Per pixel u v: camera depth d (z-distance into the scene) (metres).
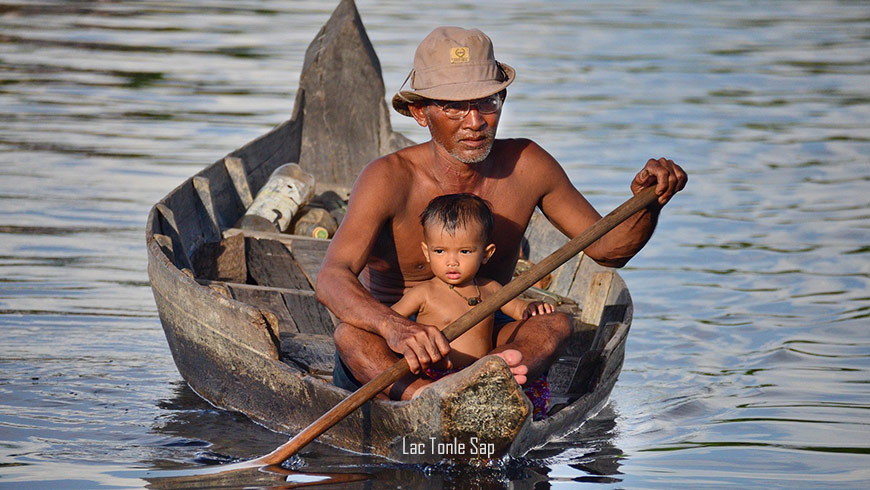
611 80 61.34
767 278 29.50
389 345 16.41
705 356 23.78
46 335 24.22
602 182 40.22
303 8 85.50
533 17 83.69
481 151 17.47
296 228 29.56
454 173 18.19
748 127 50.47
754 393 21.41
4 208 34.88
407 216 18.36
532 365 17.33
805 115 53.12
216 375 20.38
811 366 22.98
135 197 36.91
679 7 92.06
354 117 35.56
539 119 51.53
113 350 23.58
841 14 88.94
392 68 60.41
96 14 79.00
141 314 26.00
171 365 22.92
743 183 40.41
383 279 19.19
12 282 27.81
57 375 21.78
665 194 17.33
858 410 20.42
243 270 25.30
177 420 19.55
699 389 21.70
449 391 15.50
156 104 53.00
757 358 23.58
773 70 65.00
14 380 21.38
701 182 40.56
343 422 17.53
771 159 44.28
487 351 17.92
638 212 17.94
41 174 39.50
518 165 18.81
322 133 35.59
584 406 18.91
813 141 47.53
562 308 23.97
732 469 17.38
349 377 18.22
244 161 31.20
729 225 34.81
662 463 17.59
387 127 35.50
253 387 19.34
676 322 26.09
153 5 84.44
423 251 18.62
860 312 26.56
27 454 17.61
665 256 31.66
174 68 61.84
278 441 18.41
